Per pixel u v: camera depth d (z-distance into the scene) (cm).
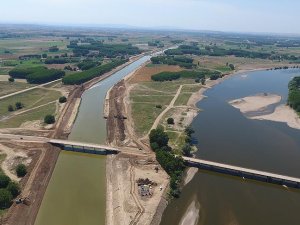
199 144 13638
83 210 9262
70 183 10638
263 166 12000
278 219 9012
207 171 11388
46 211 9206
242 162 12238
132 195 9725
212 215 9056
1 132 14212
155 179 10575
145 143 13288
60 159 12344
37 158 11844
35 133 14262
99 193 10088
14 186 9538
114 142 13438
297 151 13325
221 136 14538
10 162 11500
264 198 9962
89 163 12044
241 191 10269
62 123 15638
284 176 10700
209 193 10088
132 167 11325
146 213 8956
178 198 9769
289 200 9912
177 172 10719
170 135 14238
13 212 8838
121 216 8862
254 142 14012
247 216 9075
